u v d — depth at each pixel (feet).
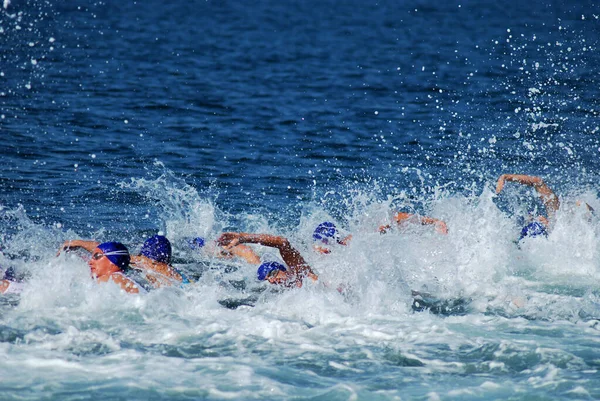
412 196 158.92
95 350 78.13
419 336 84.38
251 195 156.25
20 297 92.99
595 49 426.51
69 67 329.72
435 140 210.38
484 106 262.06
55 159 176.86
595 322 89.61
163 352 78.89
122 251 96.78
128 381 70.59
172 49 423.23
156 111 245.04
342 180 169.58
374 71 355.77
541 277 110.11
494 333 85.51
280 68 363.56
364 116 245.45
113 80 302.66
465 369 75.46
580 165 184.44
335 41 495.00
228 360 76.89
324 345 81.66
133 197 151.33
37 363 74.02
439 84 312.91
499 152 197.16
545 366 75.56
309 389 70.38
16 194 147.84
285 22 635.25
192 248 122.21
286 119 239.30
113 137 203.92
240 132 218.18
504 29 558.56
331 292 97.91
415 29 577.84
